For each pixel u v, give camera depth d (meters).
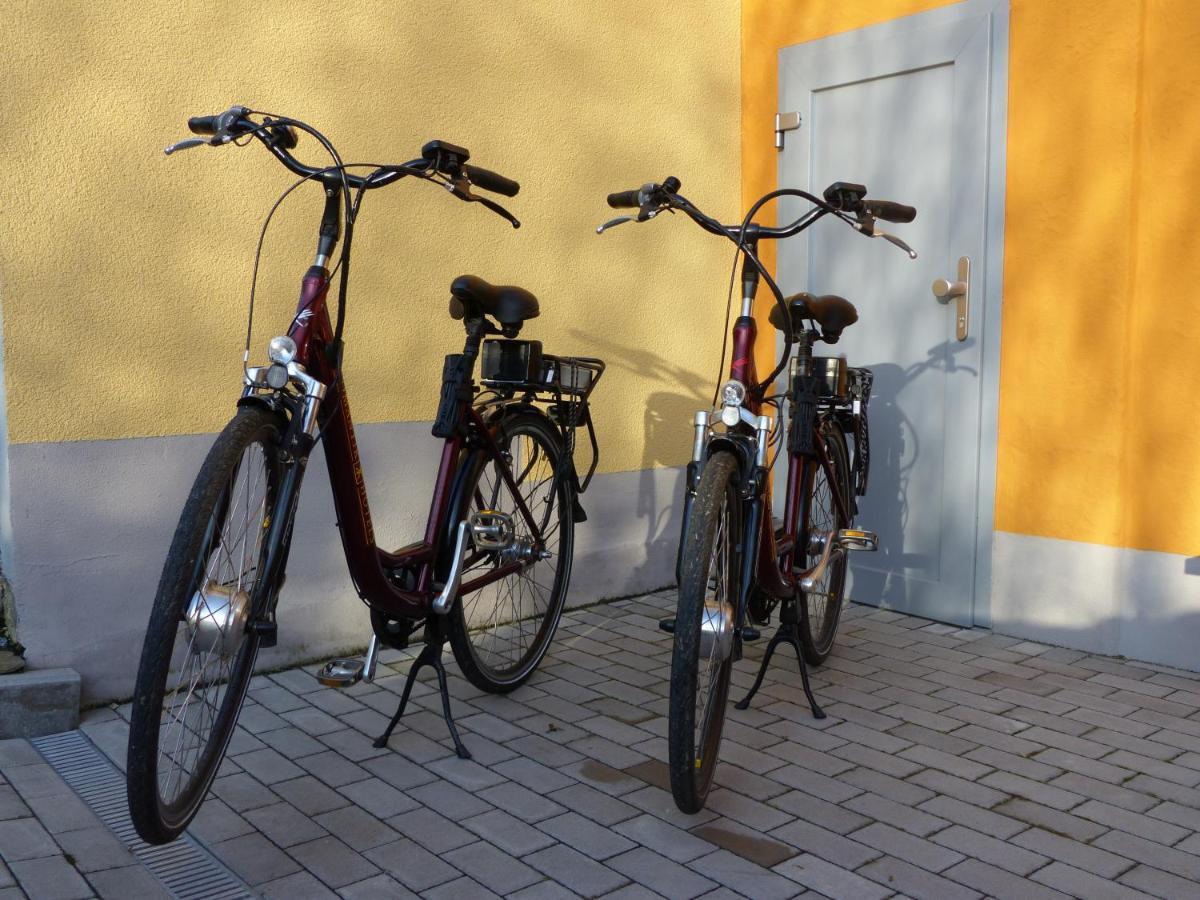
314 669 3.73
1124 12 3.79
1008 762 3.03
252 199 3.57
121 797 2.71
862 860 2.46
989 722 3.33
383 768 2.94
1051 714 3.40
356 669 2.65
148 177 3.34
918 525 4.52
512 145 4.24
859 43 4.59
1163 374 3.78
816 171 4.83
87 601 3.29
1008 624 4.25
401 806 2.71
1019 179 4.12
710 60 4.93
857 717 3.37
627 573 4.82
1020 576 4.20
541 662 3.88
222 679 2.41
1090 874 2.41
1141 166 3.79
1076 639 4.06
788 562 3.34
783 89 4.89
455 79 4.05
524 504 3.42
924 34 4.37
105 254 3.27
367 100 3.81
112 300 3.29
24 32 3.08
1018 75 4.10
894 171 4.55
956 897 2.31
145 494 3.38
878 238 4.60
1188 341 3.71
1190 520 3.75
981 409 4.28
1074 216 3.97
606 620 4.45
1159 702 3.50
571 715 3.36
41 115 3.13
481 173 2.71
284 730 3.19
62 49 3.15
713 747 2.68
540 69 4.30
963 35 4.24
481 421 3.19
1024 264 4.12
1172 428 3.77
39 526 3.19
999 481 4.26
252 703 3.40
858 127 4.66
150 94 3.33
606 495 4.70
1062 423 4.05
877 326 4.63
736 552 2.79
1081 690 3.61
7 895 2.23
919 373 4.50
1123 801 2.79
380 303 3.90
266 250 3.62
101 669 3.32
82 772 2.85
